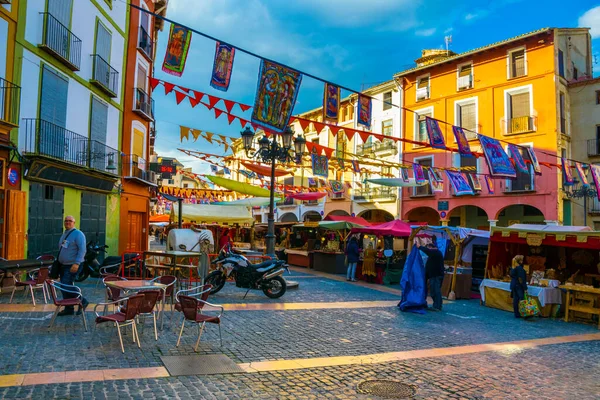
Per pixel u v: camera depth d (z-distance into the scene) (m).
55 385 4.69
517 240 12.33
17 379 4.79
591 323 10.48
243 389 5.01
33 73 12.34
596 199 25.20
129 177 18.78
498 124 27.16
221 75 8.02
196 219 19.03
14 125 10.94
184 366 5.62
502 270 13.07
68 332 6.87
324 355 6.60
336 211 37.00
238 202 21.94
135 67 19.69
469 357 6.91
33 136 12.23
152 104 22.23
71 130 14.39
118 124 18.31
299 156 14.54
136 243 20.62
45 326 7.16
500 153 13.21
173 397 4.59
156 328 7.50
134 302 6.21
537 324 10.17
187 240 13.53
